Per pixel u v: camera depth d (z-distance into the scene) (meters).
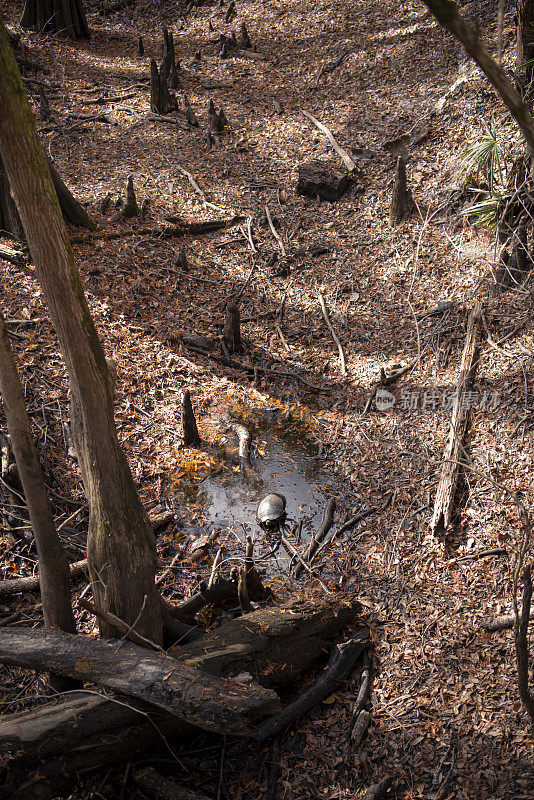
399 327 10.66
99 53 19.84
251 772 5.48
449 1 2.61
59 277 4.47
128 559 5.27
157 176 14.27
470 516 7.35
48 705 5.05
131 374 9.70
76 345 4.68
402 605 6.71
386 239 12.32
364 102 16.12
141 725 5.08
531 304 9.55
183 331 10.71
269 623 5.92
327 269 12.10
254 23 21.41
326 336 10.89
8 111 3.99
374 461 8.59
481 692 5.74
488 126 12.51
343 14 20.41
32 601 6.52
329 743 5.61
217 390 9.88
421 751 5.41
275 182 14.22
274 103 16.94
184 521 7.98
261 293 11.75
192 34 21.41
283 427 9.34
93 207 12.89
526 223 10.06
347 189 13.65
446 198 12.41
